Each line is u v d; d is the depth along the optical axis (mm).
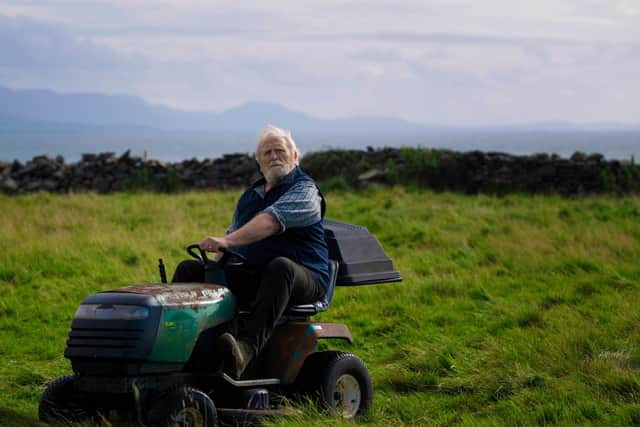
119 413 6719
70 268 14719
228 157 33281
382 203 24109
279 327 7016
